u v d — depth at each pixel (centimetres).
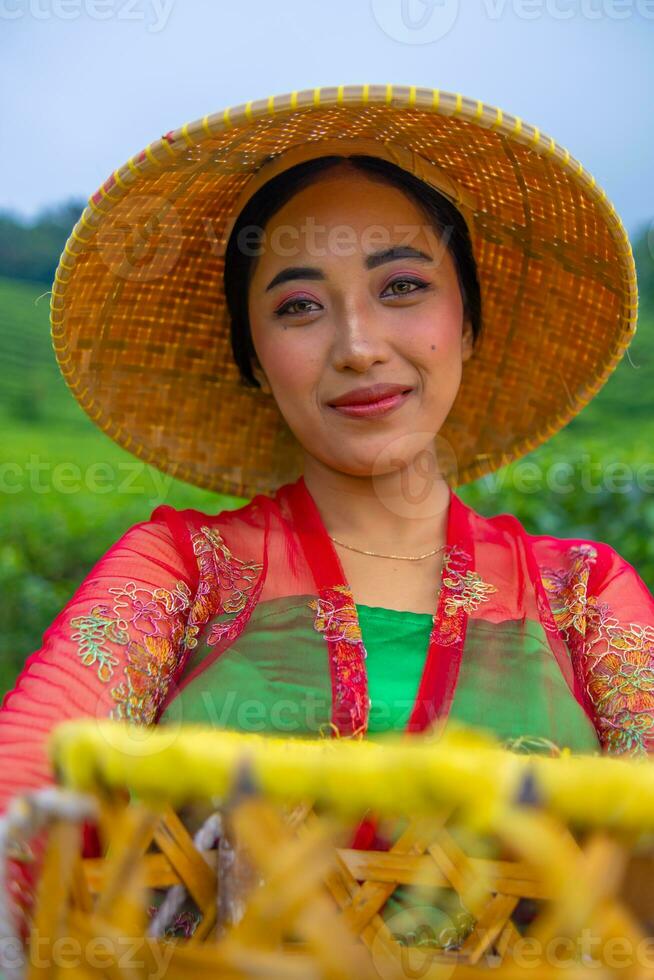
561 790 77
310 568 160
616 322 179
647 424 628
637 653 161
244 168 165
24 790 122
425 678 149
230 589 161
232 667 152
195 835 100
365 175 159
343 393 155
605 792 77
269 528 166
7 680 402
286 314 158
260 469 196
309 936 76
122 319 180
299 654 152
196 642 158
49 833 81
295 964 76
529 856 76
